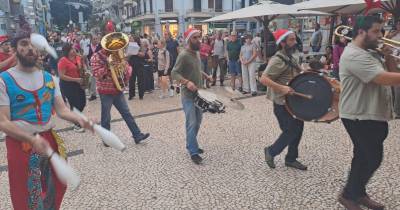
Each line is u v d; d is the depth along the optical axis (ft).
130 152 17.53
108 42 17.85
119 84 17.87
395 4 24.84
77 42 51.16
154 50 43.68
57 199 9.31
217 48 37.52
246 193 12.71
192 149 15.71
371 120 10.14
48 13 223.10
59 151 9.44
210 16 158.30
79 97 21.59
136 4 187.21
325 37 48.14
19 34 9.13
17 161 8.84
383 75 9.34
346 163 14.88
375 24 9.62
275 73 13.60
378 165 10.70
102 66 17.87
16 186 8.98
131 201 12.53
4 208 12.46
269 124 21.30
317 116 13.20
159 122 23.06
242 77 32.45
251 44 31.48
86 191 13.43
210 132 20.17
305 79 13.21
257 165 15.15
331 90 13.06
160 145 18.38
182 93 15.93
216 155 16.55
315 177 13.71
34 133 8.94
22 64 8.79
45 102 9.14
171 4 159.43
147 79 35.19
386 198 11.83
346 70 10.11
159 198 12.64
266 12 33.42
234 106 16.46
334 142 17.43
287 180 13.57
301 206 11.65
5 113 8.54
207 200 12.33
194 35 15.47
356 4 28.25
